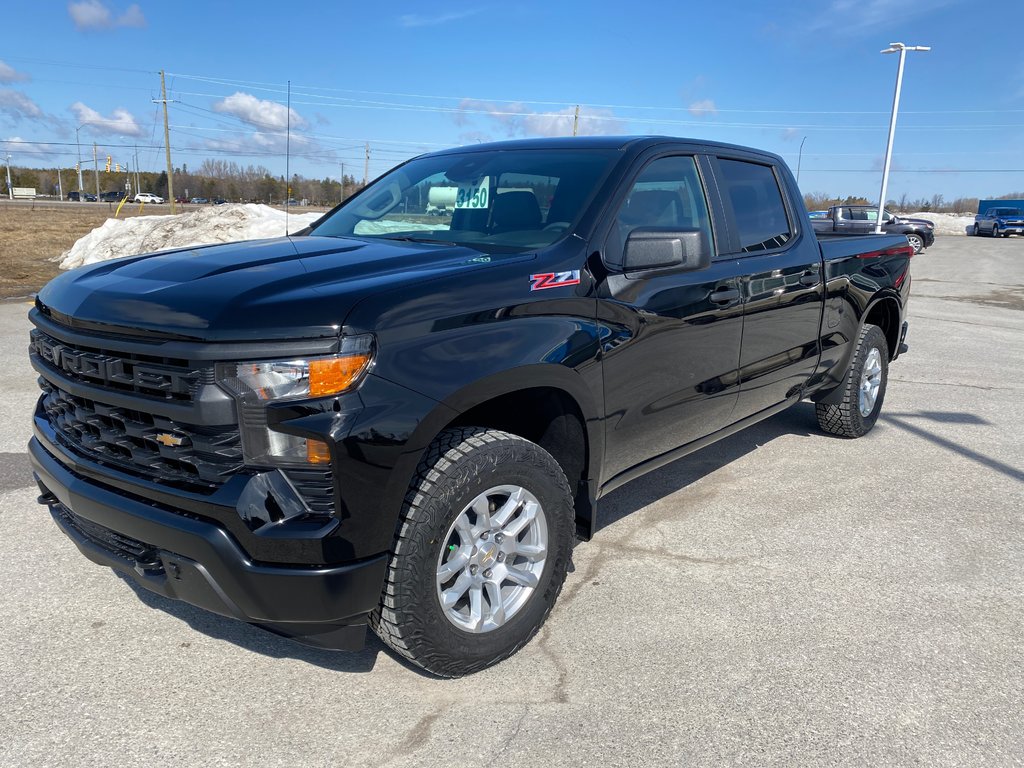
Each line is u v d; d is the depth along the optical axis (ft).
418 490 8.25
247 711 8.45
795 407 21.90
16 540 12.48
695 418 12.57
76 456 8.96
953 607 10.95
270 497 7.48
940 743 8.10
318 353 7.46
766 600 11.04
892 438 19.03
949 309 48.14
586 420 10.05
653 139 12.28
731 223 13.32
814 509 14.46
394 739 8.04
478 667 9.05
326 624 7.98
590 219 10.55
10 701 8.55
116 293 8.52
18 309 38.22
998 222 162.40
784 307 14.24
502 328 8.87
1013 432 19.74
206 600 7.93
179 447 7.82
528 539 9.55
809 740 8.10
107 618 10.30
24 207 226.58
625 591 11.23
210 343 7.45
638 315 10.71
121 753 7.77
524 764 7.69
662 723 8.33
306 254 9.79
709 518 13.97
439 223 11.78
